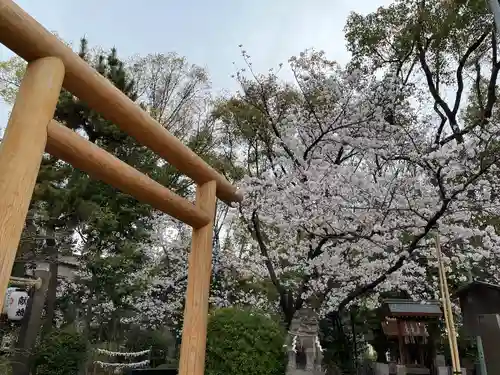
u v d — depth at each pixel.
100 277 8.86
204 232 3.64
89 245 8.92
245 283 9.91
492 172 5.24
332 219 5.31
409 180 4.98
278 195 5.55
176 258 10.16
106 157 2.57
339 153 6.31
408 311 8.02
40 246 7.94
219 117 11.09
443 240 5.46
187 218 3.46
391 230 5.37
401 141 5.46
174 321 10.21
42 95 1.97
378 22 9.52
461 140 6.29
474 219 6.01
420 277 6.89
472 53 9.48
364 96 5.83
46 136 2.00
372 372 9.03
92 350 7.94
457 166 4.68
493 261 6.62
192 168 3.55
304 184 5.30
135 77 12.77
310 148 5.86
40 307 6.87
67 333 7.37
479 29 8.86
